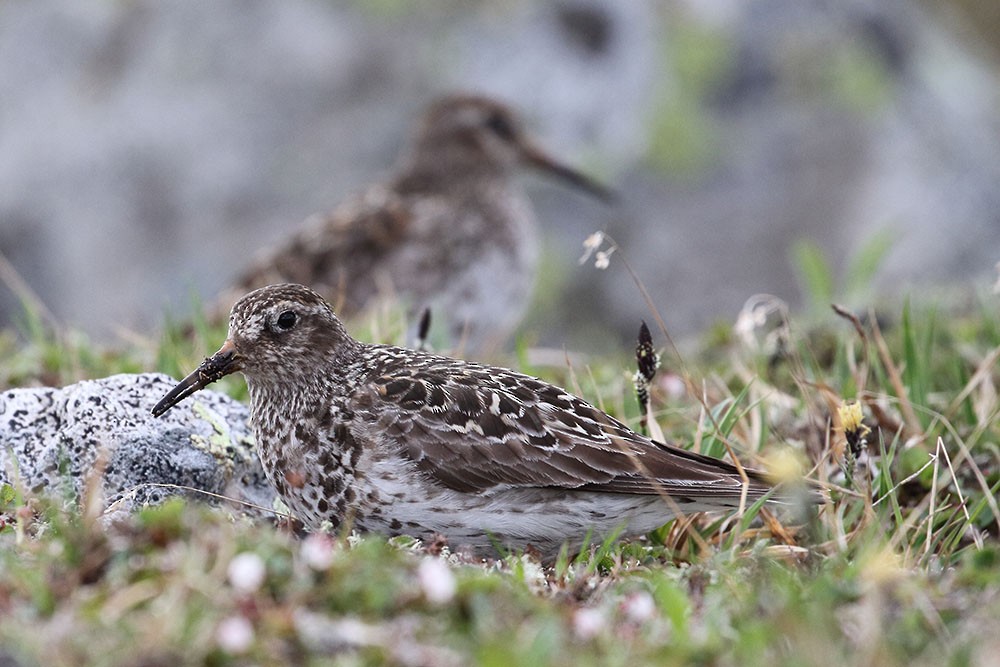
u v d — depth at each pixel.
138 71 22.89
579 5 23.41
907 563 8.79
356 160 22.45
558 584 8.02
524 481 9.40
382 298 16.52
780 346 11.88
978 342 13.58
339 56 22.77
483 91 22.83
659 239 23.48
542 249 22.84
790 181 24.19
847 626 7.04
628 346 22.62
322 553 7.12
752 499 9.38
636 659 6.60
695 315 23.23
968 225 24.33
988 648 6.50
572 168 18.92
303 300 10.02
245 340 9.85
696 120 24.14
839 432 10.19
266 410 9.99
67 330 13.34
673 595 7.01
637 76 23.80
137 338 13.03
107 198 22.34
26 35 23.28
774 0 25.48
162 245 22.19
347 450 9.53
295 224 22.19
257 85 22.70
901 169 24.48
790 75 24.89
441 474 9.41
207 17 23.03
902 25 26.05
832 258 23.92
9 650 6.34
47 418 9.79
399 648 6.49
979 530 10.00
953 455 10.85
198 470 9.70
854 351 13.05
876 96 24.88
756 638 6.61
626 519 9.47
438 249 17.41
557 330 22.69
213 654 6.30
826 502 9.12
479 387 9.69
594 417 9.74
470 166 18.20
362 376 9.87
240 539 7.21
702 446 10.45
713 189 23.95
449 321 17.55
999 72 28.12
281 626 6.48
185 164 22.42
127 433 9.50
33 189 22.47
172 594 6.57
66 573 7.07
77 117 22.70
